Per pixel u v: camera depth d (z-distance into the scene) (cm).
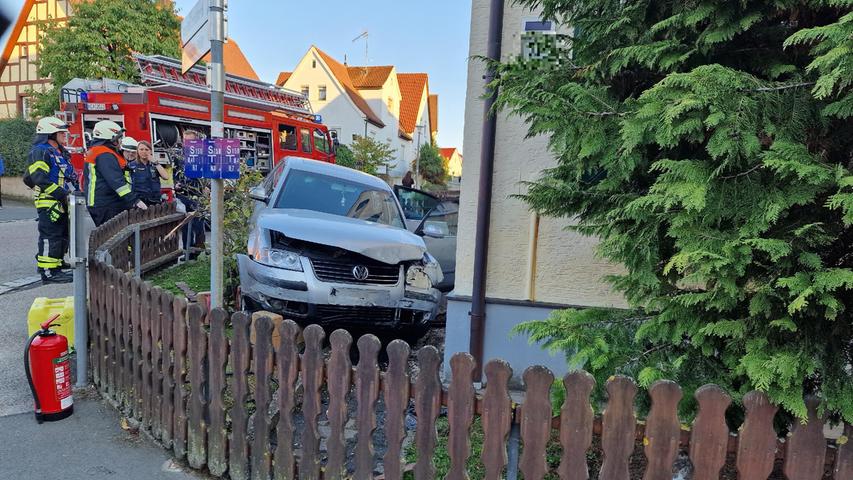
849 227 219
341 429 250
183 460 312
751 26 239
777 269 215
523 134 416
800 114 215
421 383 232
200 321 293
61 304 467
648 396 261
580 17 277
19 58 2469
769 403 193
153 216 770
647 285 258
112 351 373
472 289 428
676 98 216
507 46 408
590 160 266
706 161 226
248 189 627
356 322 487
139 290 335
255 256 486
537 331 286
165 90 1123
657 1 247
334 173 648
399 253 496
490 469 221
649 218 244
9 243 1001
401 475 242
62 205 689
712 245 217
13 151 2061
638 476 273
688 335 249
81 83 1170
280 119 1467
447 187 3994
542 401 211
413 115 4438
